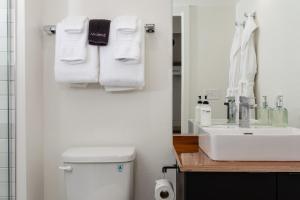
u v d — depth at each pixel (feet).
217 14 6.29
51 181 6.34
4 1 5.48
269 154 4.43
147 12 6.25
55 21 6.31
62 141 6.31
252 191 4.06
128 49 5.67
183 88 6.28
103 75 5.79
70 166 5.46
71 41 5.75
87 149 5.93
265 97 6.15
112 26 5.83
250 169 4.01
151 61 6.24
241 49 6.31
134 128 6.28
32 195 5.79
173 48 6.26
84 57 5.73
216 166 4.08
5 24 5.49
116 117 6.29
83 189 5.47
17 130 5.52
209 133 4.80
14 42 5.47
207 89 6.30
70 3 6.29
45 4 6.31
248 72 6.26
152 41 6.24
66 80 5.80
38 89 6.09
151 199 6.28
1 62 5.49
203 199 4.08
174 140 6.26
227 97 6.29
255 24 6.25
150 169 6.28
